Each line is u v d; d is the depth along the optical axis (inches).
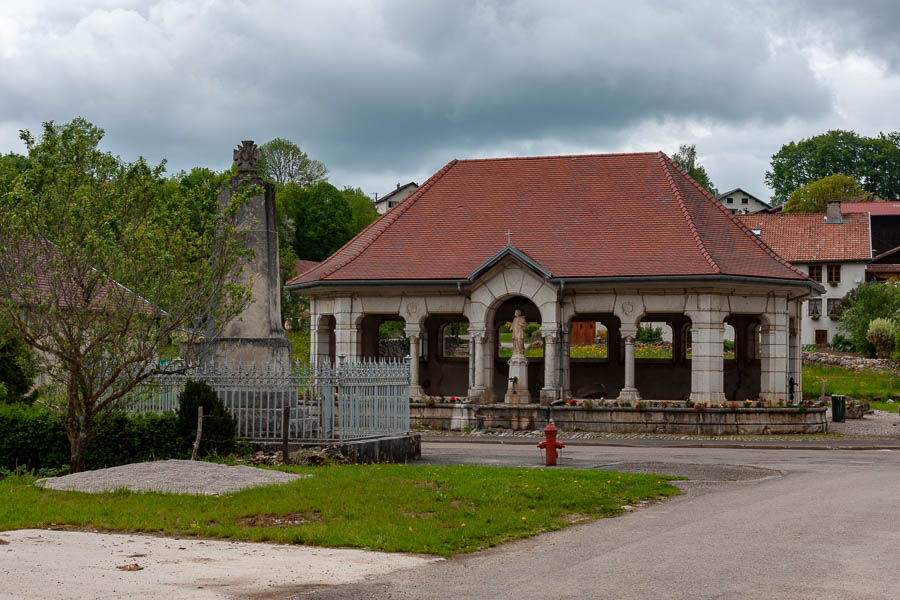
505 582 474.6
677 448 1232.8
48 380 1161.4
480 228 1622.8
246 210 1024.9
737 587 460.1
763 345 1528.1
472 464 990.4
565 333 1502.2
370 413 979.3
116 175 839.1
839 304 3449.8
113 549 539.2
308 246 4195.4
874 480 891.4
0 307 800.9
